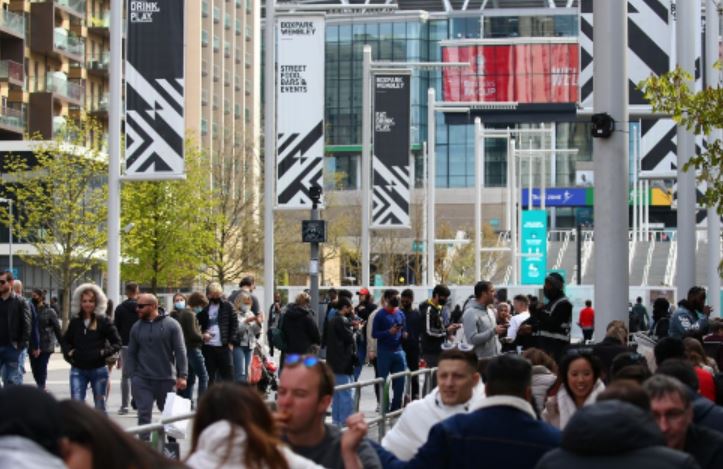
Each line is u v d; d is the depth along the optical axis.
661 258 111.75
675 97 22.36
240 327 28.27
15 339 24.41
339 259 110.06
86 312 21.28
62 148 68.31
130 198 70.81
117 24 35.03
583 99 25.31
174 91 30.75
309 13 36.12
